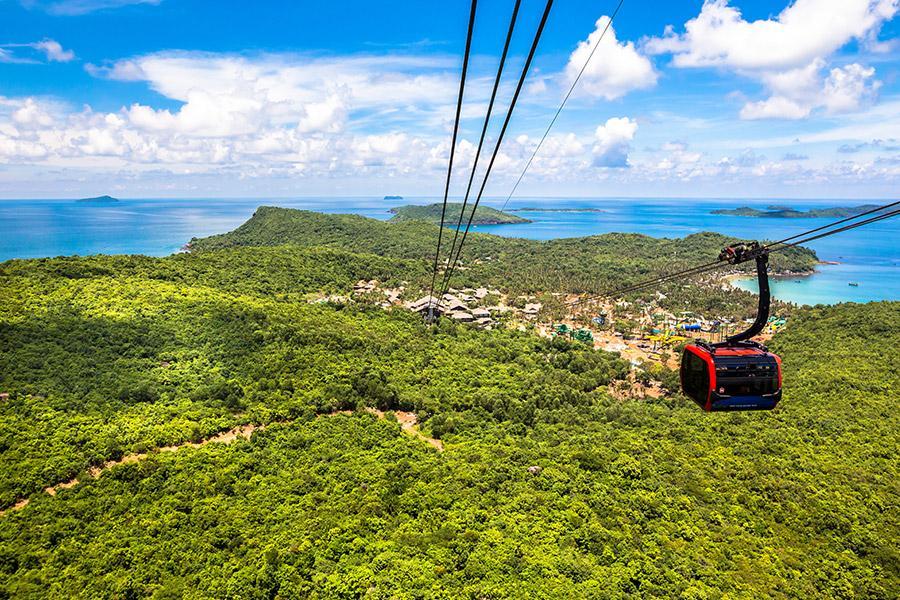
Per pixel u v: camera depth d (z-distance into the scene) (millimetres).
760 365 20453
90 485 50062
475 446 66438
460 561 42625
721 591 42156
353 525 46750
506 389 88312
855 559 47781
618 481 57750
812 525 52281
